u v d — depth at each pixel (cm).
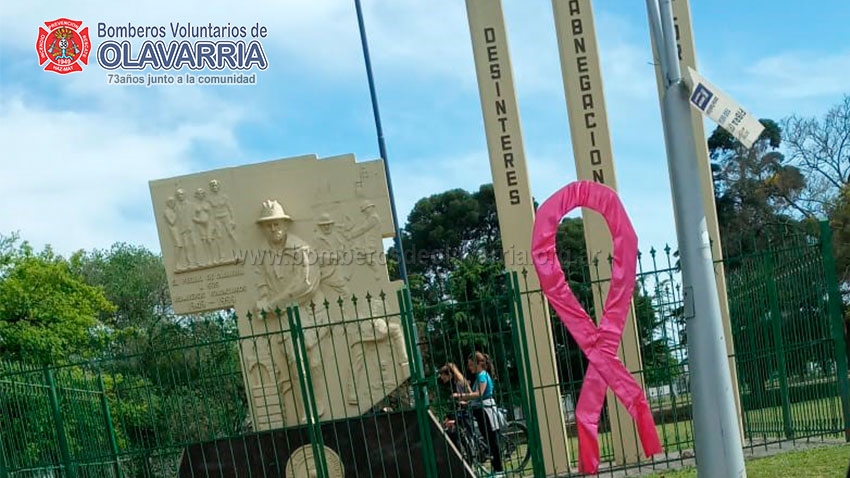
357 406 1204
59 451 1174
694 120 1362
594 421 1122
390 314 1158
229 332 1323
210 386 1408
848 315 2641
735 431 918
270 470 1181
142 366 1248
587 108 1376
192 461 1190
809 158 4072
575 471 1343
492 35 1395
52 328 2842
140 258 4825
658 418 2077
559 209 1133
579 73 1382
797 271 1270
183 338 1387
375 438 1172
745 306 1373
